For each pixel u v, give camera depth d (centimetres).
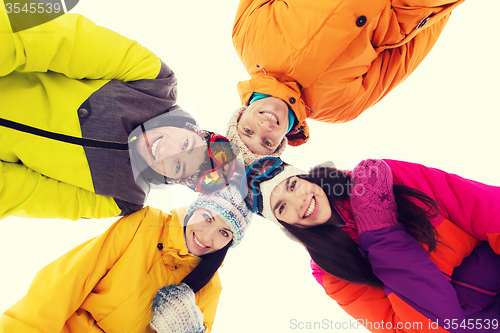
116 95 99
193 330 99
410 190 96
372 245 93
